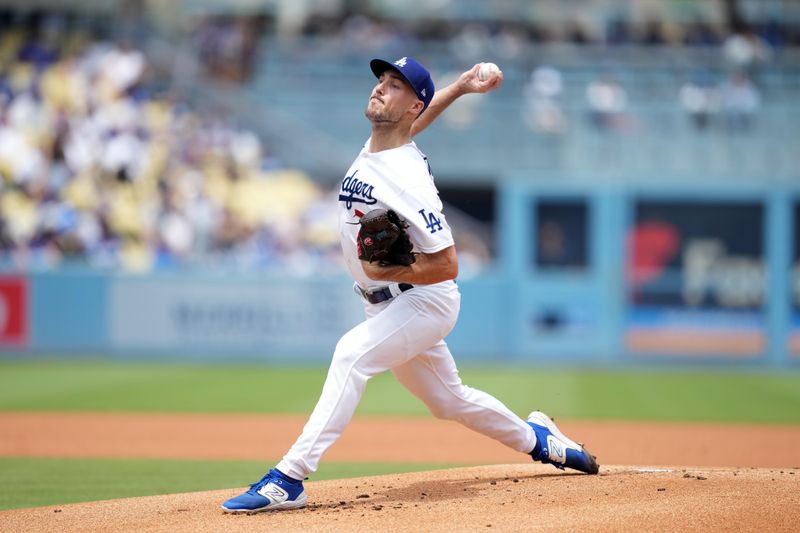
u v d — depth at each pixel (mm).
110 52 75875
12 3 79125
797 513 16281
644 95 73875
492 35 82062
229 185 68938
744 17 83938
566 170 69625
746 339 67500
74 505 18672
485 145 70875
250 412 40250
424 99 17016
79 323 63750
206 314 64000
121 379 52219
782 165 71000
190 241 66812
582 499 17422
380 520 16156
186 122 71625
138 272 63938
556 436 19375
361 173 16969
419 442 32562
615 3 83812
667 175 67312
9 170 67625
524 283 67000
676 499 17250
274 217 68125
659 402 43938
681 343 67500
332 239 68250
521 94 73375
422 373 18094
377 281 17328
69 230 66250
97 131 69500
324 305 64000
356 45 79500
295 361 63469
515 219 67500
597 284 67125
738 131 72125
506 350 66375
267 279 64062
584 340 66938
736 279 67750
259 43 78500
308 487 19422
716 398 45844
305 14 84812
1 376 53531
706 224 67875
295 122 73500
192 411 40469
